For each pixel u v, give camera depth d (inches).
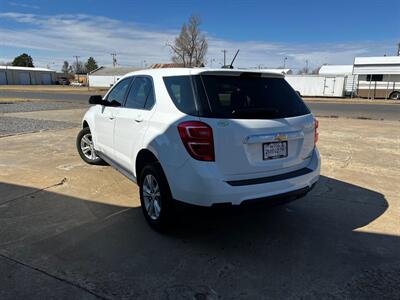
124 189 194.4
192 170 118.6
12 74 3292.3
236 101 125.0
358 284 109.7
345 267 119.4
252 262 122.0
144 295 103.1
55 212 161.3
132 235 140.3
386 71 1288.1
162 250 129.0
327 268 118.7
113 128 179.2
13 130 398.9
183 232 143.9
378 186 207.8
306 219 158.9
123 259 122.4
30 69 3496.6
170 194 130.5
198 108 120.5
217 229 147.6
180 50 1786.4
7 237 136.6
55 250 127.5
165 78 142.2
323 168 247.3
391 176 229.9
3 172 221.6
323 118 609.3
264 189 123.8
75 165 241.4
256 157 124.3
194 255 126.0
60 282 108.3
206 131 116.3
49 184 199.5
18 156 268.1
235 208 120.3
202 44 1780.3
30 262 119.3
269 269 117.7
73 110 687.1
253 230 147.3
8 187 193.2
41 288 105.1
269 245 134.4
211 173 116.6
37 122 477.7
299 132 135.0
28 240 134.5
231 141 118.3
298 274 115.0
